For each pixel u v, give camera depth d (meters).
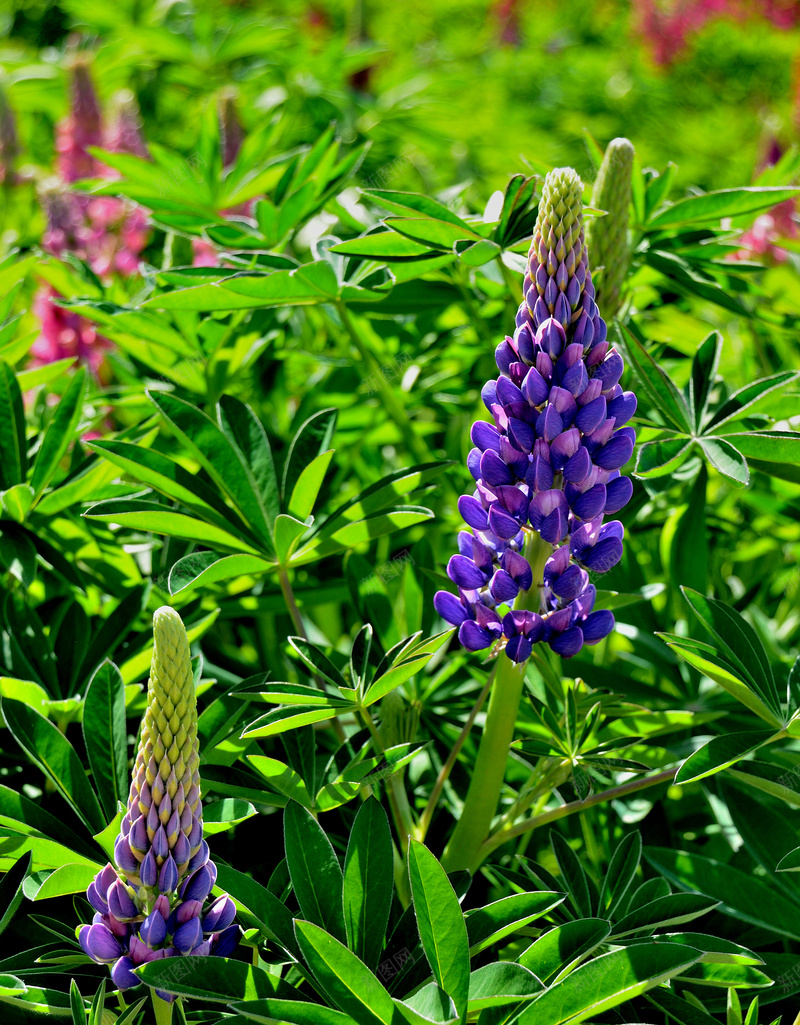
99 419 1.95
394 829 1.78
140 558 1.93
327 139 2.00
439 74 3.86
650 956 1.56
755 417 1.80
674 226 1.88
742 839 1.72
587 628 1.62
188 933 1.55
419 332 2.21
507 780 1.82
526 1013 1.56
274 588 1.88
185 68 3.75
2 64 3.69
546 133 4.74
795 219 2.27
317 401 2.10
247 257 1.93
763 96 5.92
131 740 1.79
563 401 1.59
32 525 1.82
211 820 1.63
